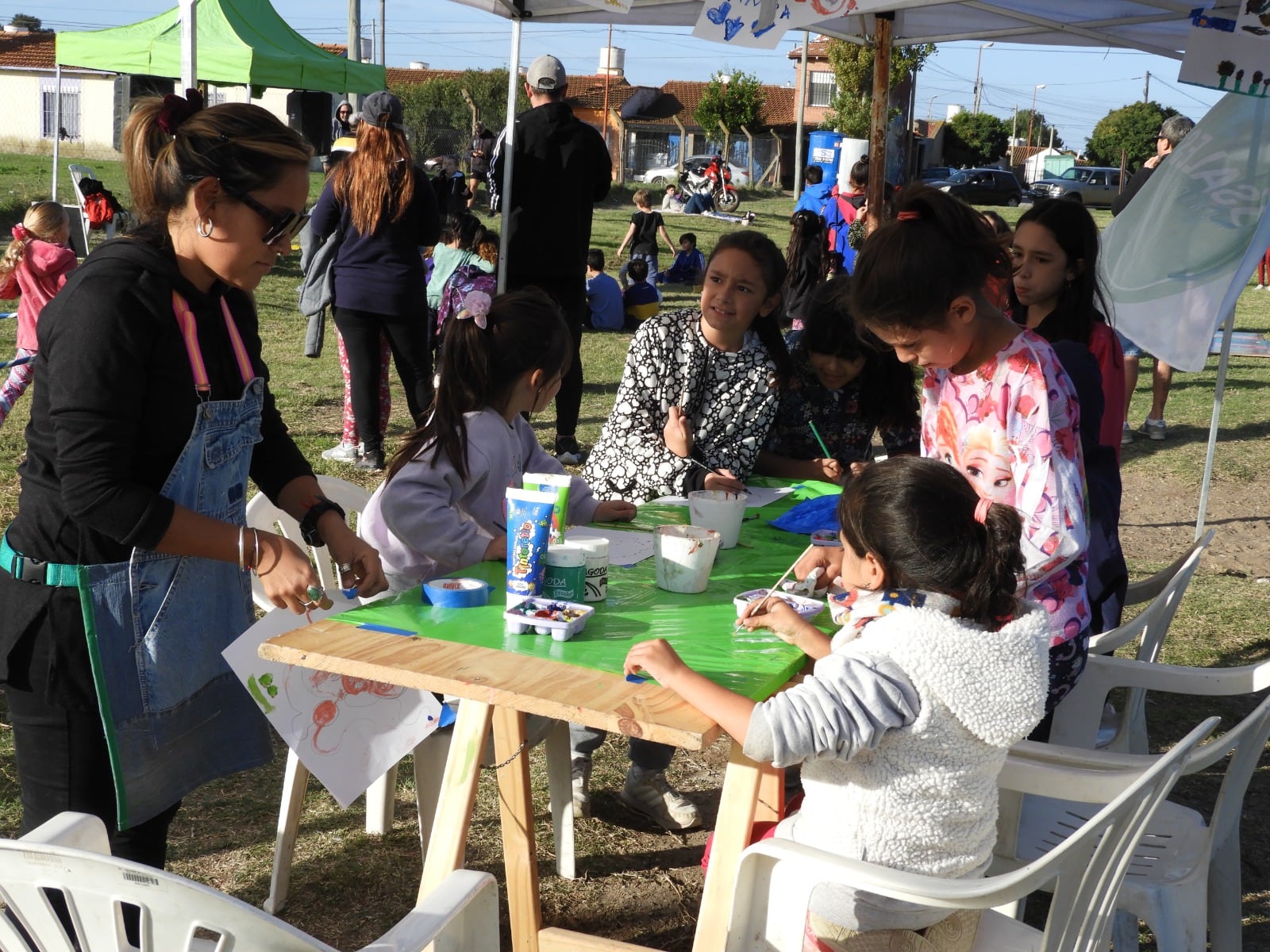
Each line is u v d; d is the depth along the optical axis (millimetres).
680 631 2193
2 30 41469
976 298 2217
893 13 6238
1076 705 2775
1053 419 2223
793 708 1715
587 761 3273
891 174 21828
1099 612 2809
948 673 1723
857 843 1798
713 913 1990
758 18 4566
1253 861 3236
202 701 2166
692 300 15070
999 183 39906
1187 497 7000
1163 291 5102
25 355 6383
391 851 3096
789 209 33656
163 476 1998
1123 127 56188
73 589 1947
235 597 2230
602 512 2973
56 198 14812
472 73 40406
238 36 12000
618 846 3199
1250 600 5277
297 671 2234
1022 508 2229
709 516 2795
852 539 1837
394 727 2393
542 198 6559
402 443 2627
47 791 2027
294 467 2379
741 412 3369
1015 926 2047
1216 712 4258
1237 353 12312
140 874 1386
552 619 2104
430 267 8953
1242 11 4141
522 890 2420
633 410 3338
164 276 1917
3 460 6289
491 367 2627
